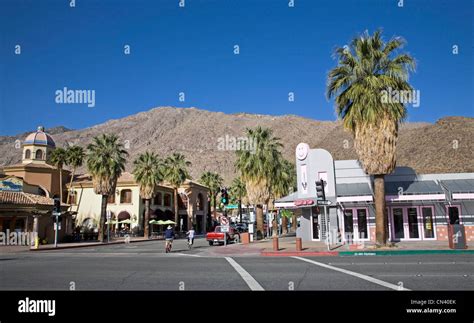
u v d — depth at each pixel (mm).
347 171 27469
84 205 57469
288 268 13508
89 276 12195
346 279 10602
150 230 59812
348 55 22172
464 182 25578
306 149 28516
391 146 20781
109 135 44969
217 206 93812
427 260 15352
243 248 24922
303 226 28562
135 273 12828
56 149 54188
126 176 60219
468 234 24891
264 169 38469
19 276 12383
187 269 13828
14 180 40312
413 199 23828
